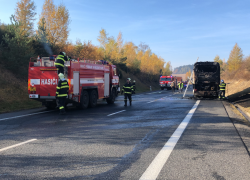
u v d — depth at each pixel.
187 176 3.62
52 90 11.89
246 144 5.49
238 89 34.09
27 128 7.53
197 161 4.31
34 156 4.64
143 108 13.44
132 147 5.26
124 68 53.22
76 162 4.27
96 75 14.56
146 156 4.61
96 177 3.58
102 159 4.43
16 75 19.23
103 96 15.69
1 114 11.04
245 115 10.98
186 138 6.07
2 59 19.53
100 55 40.53
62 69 11.47
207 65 21.38
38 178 3.55
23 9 24.69
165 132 6.81
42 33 24.94
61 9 26.20
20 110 12.85
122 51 46.88
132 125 7.96
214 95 21.17
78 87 12.41
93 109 13.04
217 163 4.20
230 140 5.85
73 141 5.82
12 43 19.05
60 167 4.02
